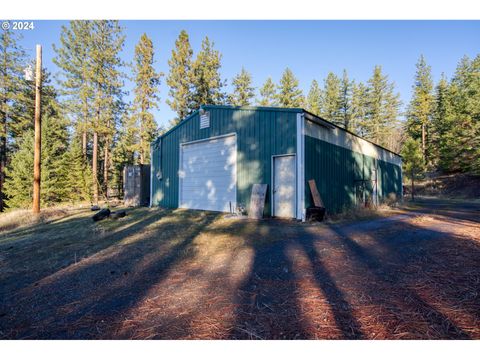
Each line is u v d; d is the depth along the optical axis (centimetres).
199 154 1002
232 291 241
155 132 2372
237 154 858
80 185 2030
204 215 825
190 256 369
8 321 199
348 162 950
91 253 400
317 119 759
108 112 2073
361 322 183
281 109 745
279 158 757
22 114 2111
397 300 213
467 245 383
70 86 1969
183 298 229
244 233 529
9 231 686
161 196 1169
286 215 732
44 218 870
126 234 548
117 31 2077
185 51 2156
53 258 381
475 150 1981
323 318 189
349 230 536
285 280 265
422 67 3081
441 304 204
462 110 2170
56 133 2083
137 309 211
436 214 818
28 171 1803
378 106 3419
